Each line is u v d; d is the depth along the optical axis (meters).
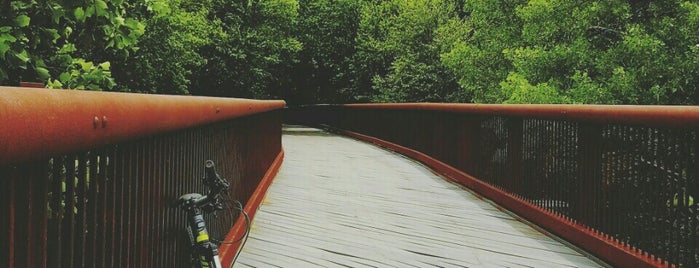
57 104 1.03
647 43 14.17
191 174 2.97
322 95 35.84
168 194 2.46
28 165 1.12
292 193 7.25
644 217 3.73
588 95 14.74
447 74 25.39
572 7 16.50
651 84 14.68
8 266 1.05
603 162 4.32
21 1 3.62
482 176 7.32
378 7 28.78
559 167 5.13
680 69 14.09
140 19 4.93
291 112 34.41
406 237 4.99
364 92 31.08
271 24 24.73
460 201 6.87
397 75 26.11
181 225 2.75
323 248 4.55
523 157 5.97
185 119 2.29
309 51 32.84
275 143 9.62
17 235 1.10
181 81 16.75
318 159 11.73
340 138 19.19
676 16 14.92
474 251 4.56
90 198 1.55
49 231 1.31
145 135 1.76
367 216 5.88
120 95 1.43
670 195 3.46
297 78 35.88
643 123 3.66
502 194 6.41
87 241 1.55
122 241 1.83
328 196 7.07
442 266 4.12
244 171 5.18
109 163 1.70
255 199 5.73
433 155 10.21
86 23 4.07
